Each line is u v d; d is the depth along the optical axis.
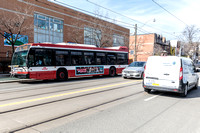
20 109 5.12
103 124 3.96
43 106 5.46
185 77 7.14
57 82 11.99
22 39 20.73
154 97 7.03
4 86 10.09
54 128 3.70
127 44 40.56
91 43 31.81
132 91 8.32
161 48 50.97
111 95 7.30
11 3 19.77
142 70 13.74
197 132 3.61
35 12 22.59
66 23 27.34
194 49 44.31
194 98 6.96
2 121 4.11
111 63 16.64
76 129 3.65
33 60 11.18
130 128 3.75
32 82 12.14
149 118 4.43
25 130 3.58
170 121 4.24
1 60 18.42
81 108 5.27
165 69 7.14
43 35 23.97
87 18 30.52
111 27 29.16
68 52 13.19
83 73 14.09
